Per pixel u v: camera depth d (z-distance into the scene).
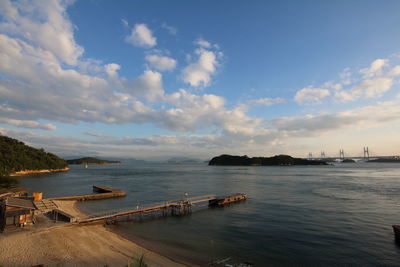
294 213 43.97
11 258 20.91
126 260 22.52
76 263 20.95
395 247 27.23
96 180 114.12
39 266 18.62
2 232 27.41
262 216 42.56
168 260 23.70
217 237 31.59
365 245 27.95
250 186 85.75
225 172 174.75
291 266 22.88
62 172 185.62
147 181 108.50
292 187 80.44
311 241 29.50
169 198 62.44
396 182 92.25
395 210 45.12
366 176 122.50
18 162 156.50
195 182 102.50
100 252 24.08
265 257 24.94
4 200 30.16
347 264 23.17
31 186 89.19
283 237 31.12
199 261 23.86
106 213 40.38
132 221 39.97
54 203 46.19
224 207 51.41
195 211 48.09
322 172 160.88
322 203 52.22
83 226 33.66
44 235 27.48
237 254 25.80
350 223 36.94
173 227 36.59
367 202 52.84
